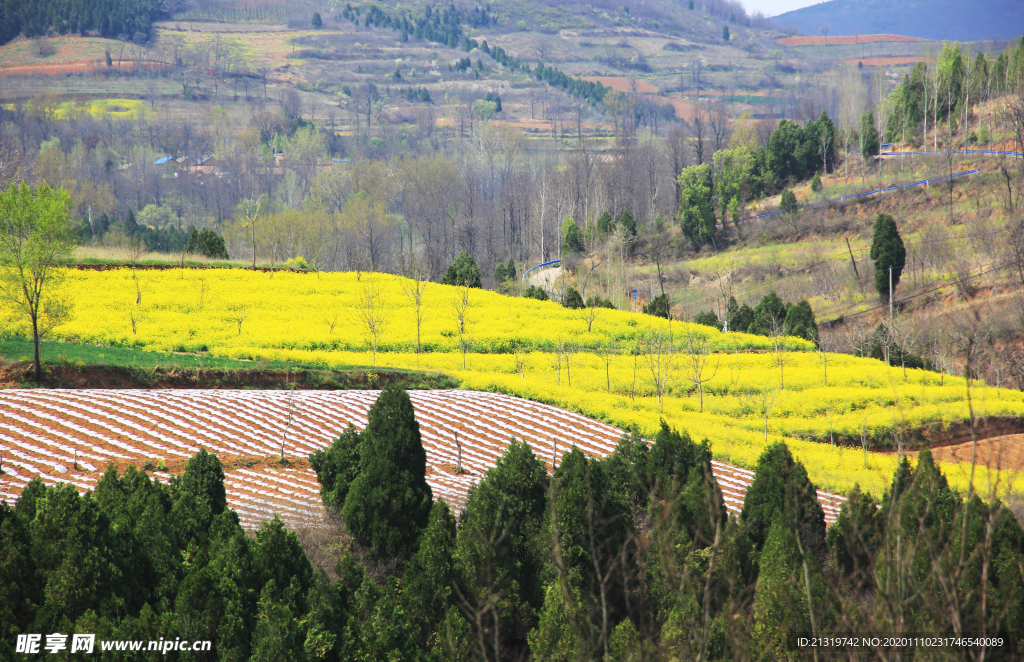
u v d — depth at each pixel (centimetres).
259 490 3431
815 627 1304
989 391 6316
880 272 9956
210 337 5897
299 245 12356
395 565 2681
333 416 4462
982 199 11781
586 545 2480
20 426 3816
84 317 5941
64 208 4694
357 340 6247
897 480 1634
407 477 2753
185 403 4353
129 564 2070
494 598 1691
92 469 3456
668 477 2916
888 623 1275
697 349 7050
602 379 6012
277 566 2231
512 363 6122
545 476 2692
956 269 9031
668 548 1652
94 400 4228
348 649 2034
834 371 6706
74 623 1903
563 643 1961
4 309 5153
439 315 7238
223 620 2000
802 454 4928
